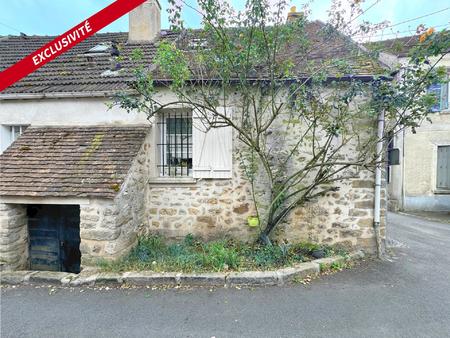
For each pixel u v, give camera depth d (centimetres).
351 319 304
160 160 570
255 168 523
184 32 553
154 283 385
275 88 486
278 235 523
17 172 469
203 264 418
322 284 386
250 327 291
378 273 425
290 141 517
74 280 388
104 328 291
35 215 538
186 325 295
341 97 425
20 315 316
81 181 443
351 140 501
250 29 401
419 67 399
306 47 464
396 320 302
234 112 522
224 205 535
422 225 807
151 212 550
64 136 545
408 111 473
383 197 505
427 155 1038
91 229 430
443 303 337
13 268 469
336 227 511
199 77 474
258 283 383
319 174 466
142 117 555
